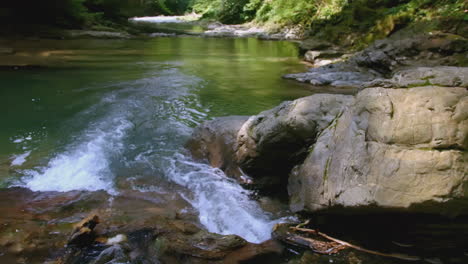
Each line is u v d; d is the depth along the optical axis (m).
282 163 3.32
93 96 6.32
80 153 3.98
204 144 4.00
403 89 2.40
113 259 2.22
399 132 2.24
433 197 2.03
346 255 2.34
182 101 6.22
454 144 2.10
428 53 8.12
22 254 2.22
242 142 3.51
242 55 12.82
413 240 2.37
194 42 16.80
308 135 3.08
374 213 2.33
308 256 2.33
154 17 36.94
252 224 2.76
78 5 17.83
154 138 4.55
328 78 8.17
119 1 25.44
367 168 2.29
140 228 2.53
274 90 7.27
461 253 2.31
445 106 2.19
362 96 2.59
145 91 6.83
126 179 3.43
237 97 6.62
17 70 8.25
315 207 2.59
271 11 23.94
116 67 9.34
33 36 14.51
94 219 2.50
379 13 12.64
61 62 9.62
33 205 2.84
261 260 2.27
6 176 3.38
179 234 2.47
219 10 30.80
